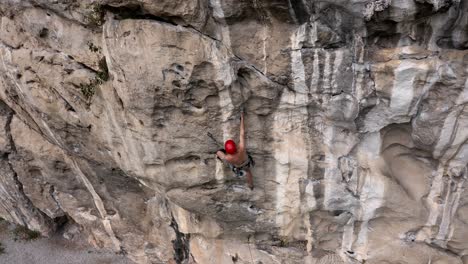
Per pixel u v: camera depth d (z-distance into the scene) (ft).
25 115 33.01
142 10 21.18
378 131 23.84
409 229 27.27
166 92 22.31
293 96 23.00
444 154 23.29
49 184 40.57
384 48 20.93
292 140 24.95
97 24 22.88
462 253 26.91
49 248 44.73
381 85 21.36
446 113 21.39
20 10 25.38
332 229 29.48
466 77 19.97
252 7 20.21
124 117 24.59
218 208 28.63
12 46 27.53
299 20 20.22
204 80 21.85
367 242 29.14
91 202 39.11
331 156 25.29
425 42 20.31
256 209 29.09
